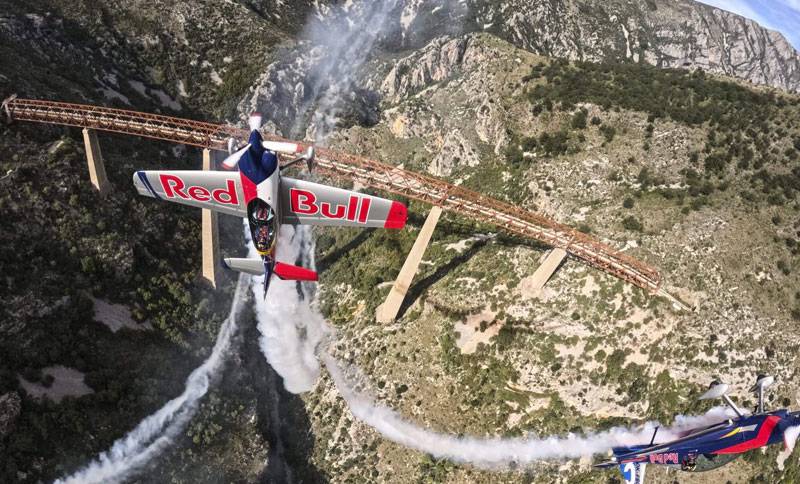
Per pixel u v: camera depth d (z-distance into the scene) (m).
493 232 148.00
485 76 177.88
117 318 131.50
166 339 136.62
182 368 134.50
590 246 125.31
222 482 123.56
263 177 52.62
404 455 123.94
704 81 163.62
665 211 133.75
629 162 146.00
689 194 137.12
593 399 119.25
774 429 43.16
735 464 113.00
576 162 149.38
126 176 151.00
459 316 130.25
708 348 118.00
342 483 125.44
